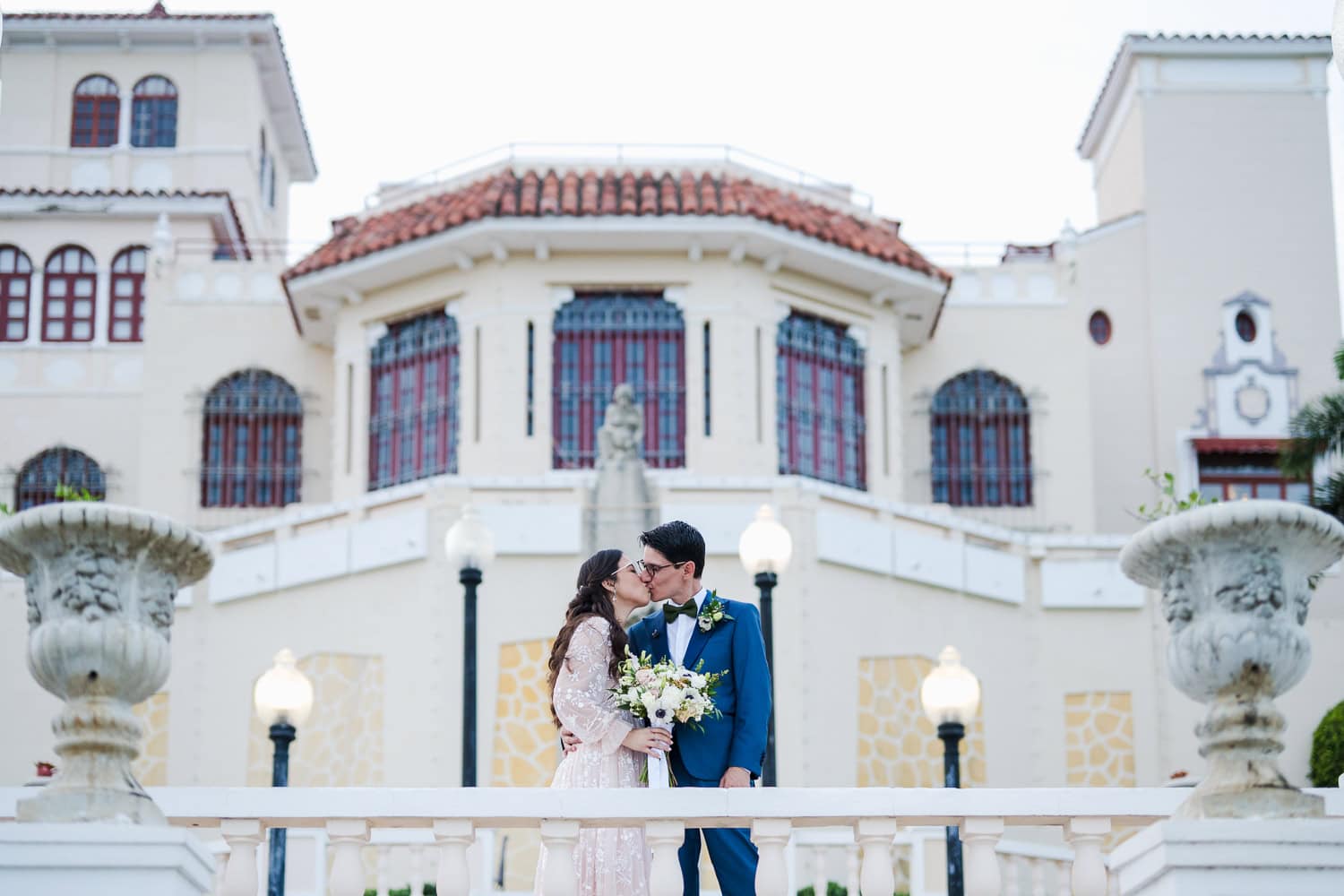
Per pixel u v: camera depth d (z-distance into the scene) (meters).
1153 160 32.53
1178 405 31.56
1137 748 24.67
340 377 28.80
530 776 22.45
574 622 9.42
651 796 8.38
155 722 23.77
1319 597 28.06
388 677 23.05
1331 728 23.94
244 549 24.19
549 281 27.45
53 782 8.23
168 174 34.59
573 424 27.17
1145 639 25.05
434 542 23.19
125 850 7.88
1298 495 31.36
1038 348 30.64
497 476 23.67
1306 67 32.88
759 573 15.81
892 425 28.83
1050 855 17.30
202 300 30.77
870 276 28.27
